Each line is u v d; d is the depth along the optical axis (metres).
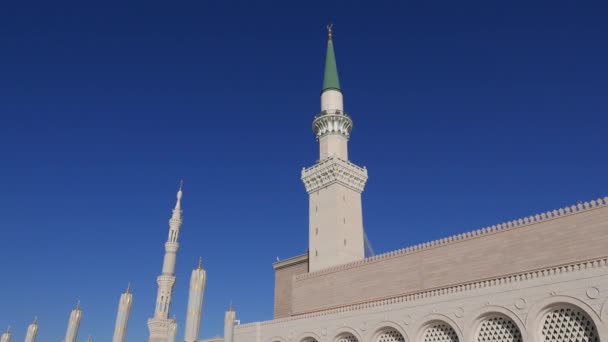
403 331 42.59
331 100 76.94
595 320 31.33
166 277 97.94
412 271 49.53
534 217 41.97
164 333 91.94
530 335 34.25
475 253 44.94
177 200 109.12
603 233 37.19
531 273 35.75
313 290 59.28
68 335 97.88
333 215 66.00
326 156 72.81
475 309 38.19
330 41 83.88
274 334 54.66
